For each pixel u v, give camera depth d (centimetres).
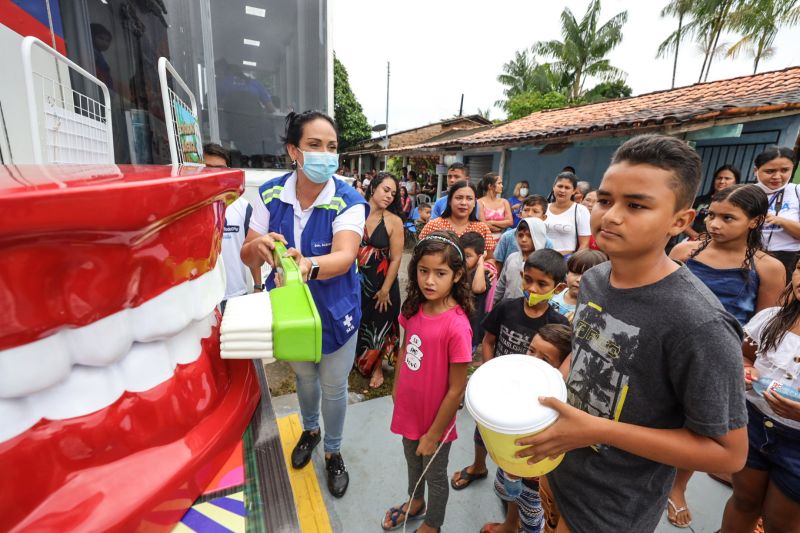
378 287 290
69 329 48
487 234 319
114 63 224
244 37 305
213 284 72
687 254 226
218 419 71
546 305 185
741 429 86
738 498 158
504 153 891
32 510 47
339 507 192
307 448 209
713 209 197
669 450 88
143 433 58
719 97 603
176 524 59
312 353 73
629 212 89
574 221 336
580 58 1866
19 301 41
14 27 152
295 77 326
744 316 196
